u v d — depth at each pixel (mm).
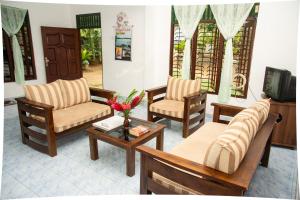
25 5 4969
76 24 5734
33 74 5445
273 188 2072
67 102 3131
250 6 3254
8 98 5035
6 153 2627
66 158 2543
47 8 5367
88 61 9469
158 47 4422
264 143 1729
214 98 4078
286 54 3309
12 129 3340
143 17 4375
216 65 3996
